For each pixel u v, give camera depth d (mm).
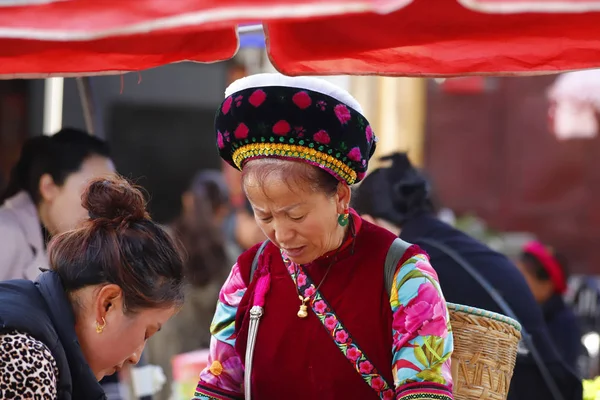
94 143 5285
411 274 3246
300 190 3096
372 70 3625
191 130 15086
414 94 9422
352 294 3297
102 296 3307
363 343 3266
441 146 18359
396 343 3215
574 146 18156
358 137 3178
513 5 2277
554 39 3463
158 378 5562
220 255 9094
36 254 5195
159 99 14406
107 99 14086
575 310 12234
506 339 3658
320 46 3400
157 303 3389
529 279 9328
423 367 3145
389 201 5309
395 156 5520
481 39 3387
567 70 3637
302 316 3316
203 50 3578
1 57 3543
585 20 3209
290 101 3047
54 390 3092
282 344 3354
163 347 8445
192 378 6883
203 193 10180
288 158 3092
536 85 18047
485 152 18422
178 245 3682
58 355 3174
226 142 3264
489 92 18297
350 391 3273
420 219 5312
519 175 18406
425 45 3600
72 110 10586
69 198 5164
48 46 3482
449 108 18250
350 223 3357
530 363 5086
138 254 3352
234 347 3580
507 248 14648
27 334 3113
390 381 3260
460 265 5027
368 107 9312
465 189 18391
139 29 2461
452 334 3424
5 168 12203
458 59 3643
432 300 3211
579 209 18391
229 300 3609
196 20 2406
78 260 3334
